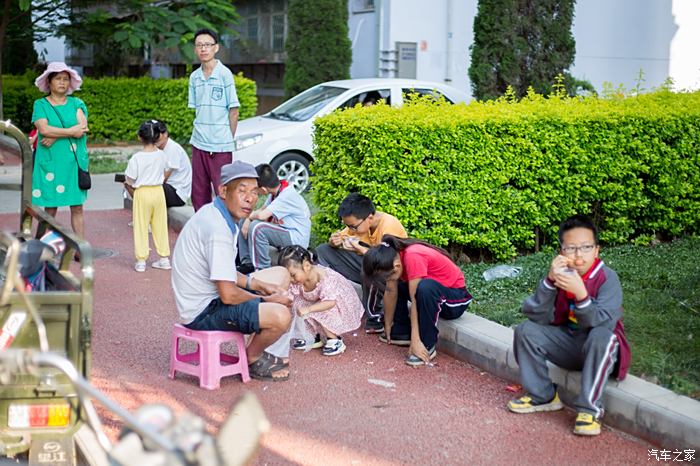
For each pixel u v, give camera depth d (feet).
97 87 63.36
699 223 31.48
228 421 7.77
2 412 12.77
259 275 20.01
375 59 56.29
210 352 18.33
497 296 23.93
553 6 43.29
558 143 27.53
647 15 64.23
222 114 31.37
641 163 29.04
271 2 70.33
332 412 17.29
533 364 16.99
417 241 20.48
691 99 31.86
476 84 43.24
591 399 15.90
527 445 15.75
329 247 23.79
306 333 20.93
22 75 71.51
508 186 27.20
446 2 56.13
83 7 63.72
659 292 23.75
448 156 25.96
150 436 7.85
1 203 38.91
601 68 63.16
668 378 17.20
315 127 27.58
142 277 28.07
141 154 28.12
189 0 61.11
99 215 38.27
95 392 8.54
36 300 12.80
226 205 18.15
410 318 21.43
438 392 18.40
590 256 16.17
